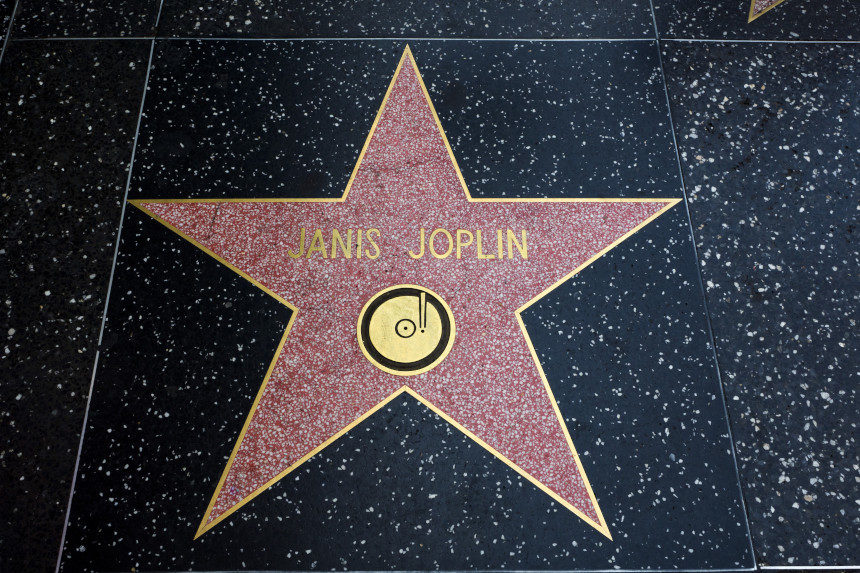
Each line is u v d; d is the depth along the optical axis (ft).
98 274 4.03
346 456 3.65
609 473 3.64
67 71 4.55
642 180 4.33
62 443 3.65
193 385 3.78
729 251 4.17
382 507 3.55
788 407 3.81
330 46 4.67
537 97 4.55
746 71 4.68
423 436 3.70
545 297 4.01
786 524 3.56
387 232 4.14
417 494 3.58
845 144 4.48
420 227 4.16
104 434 3.67
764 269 4.13
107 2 4.77
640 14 4.85
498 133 4.43
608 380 3.84
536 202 4.24
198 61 4.59
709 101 4.58
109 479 3.58
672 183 4.33
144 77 4.54
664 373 3.87
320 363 3.84
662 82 4.62
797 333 3.99
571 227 4.18
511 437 3.71
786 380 3.87
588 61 4.68
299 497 3.56
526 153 4.38
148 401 3.75
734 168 4.39
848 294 4.09
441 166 4.32
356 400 3.77
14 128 4.38
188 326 3.92
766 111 4.56
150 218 4.16
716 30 4.81
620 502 3.59
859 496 3.62
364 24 4.75
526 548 3.49
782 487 3.64
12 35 4.65
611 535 3.52
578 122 4.49
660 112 4.53
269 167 4.30
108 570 3.40
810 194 4.33
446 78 4.59
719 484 3.64
